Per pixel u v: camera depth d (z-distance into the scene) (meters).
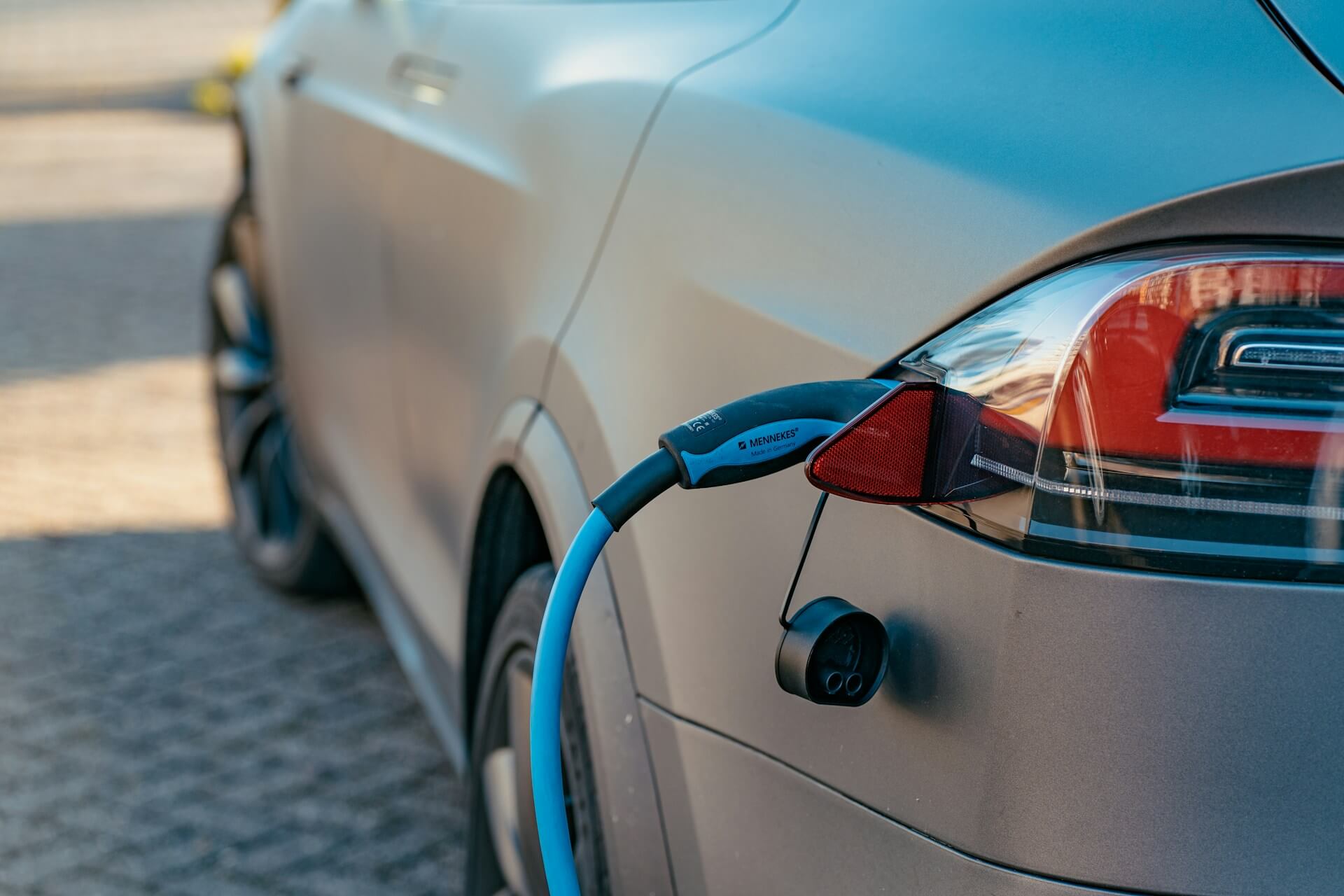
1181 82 1.02
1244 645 0.94
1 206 9.12
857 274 1.14
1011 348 0.99
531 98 1.87
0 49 17.95
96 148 11.38
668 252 1.40
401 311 2.29
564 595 1.07
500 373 1.77
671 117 1.49
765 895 1.20
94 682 3.21
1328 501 0.94
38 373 5.63
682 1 1.72
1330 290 0.93
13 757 2.88
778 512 1.18
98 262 7.61
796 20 1.46
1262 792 0.95
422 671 2.43
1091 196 0.98
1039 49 1.14
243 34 19.73
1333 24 0.99
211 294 3.79
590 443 1.46
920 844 1.03
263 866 2.52
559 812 1.07
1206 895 0.95
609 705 1.40
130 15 22.14
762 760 1.20
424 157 2.18
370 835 2.63
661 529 1.34
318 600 3.69
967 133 1.12
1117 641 0.94
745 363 1.23
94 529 4.12
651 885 1.36
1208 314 0.93
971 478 1.00
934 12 1.28
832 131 1.24
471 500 1.90
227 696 3.16
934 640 1.02
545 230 1.69
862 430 1.01
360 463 2.68
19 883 2.45
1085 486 0.94
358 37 2.85
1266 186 0.93
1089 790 0.95
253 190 3.42
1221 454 0.94
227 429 3.79
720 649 1.25
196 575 3.83
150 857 2.54
